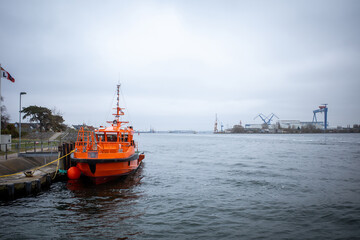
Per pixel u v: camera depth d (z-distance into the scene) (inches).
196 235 375.9
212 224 418.3
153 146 2810.0
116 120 850.1
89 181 745.0
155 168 1040.2
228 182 742.5
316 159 1326.3
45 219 435.2
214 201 547.5
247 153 1755.7
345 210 482.3
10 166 706.8
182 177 829.2
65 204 523.2
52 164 873.5
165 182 749.9
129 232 384.8
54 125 2426.2
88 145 749.3
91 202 539.2
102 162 644.1
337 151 1849.2
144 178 813.2
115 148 741.3
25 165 772.6
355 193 606.9
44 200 550.3
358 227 404.8
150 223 421.7
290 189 649.6
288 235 377.1
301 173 884.6
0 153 930.1
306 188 659.4
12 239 355.3
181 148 2416.3
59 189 653.9
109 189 656.4
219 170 971.3
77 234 375.2
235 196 586.9
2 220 427.8
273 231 391.2
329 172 904.3
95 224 415.5
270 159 1343.5
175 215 460.4
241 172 915.4
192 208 500.4
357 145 2578.7
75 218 442.0
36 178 616.7
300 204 521.0
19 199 553.0
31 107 2222.0
